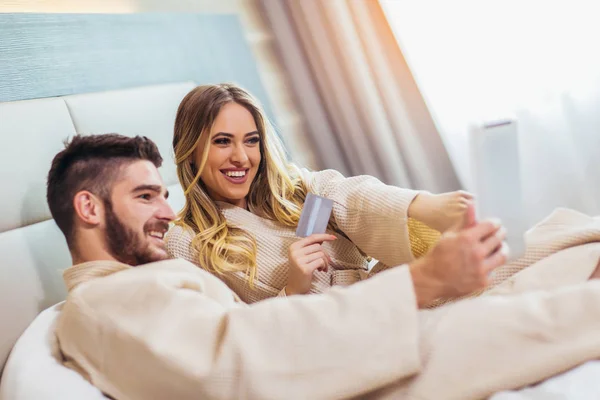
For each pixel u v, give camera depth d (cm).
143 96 179
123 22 183
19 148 140
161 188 111
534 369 73
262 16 243
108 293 90
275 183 140
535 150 222
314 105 244
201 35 209
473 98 223
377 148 238
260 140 139
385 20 227
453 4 217
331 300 81
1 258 129
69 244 107
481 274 78
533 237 109
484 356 75
